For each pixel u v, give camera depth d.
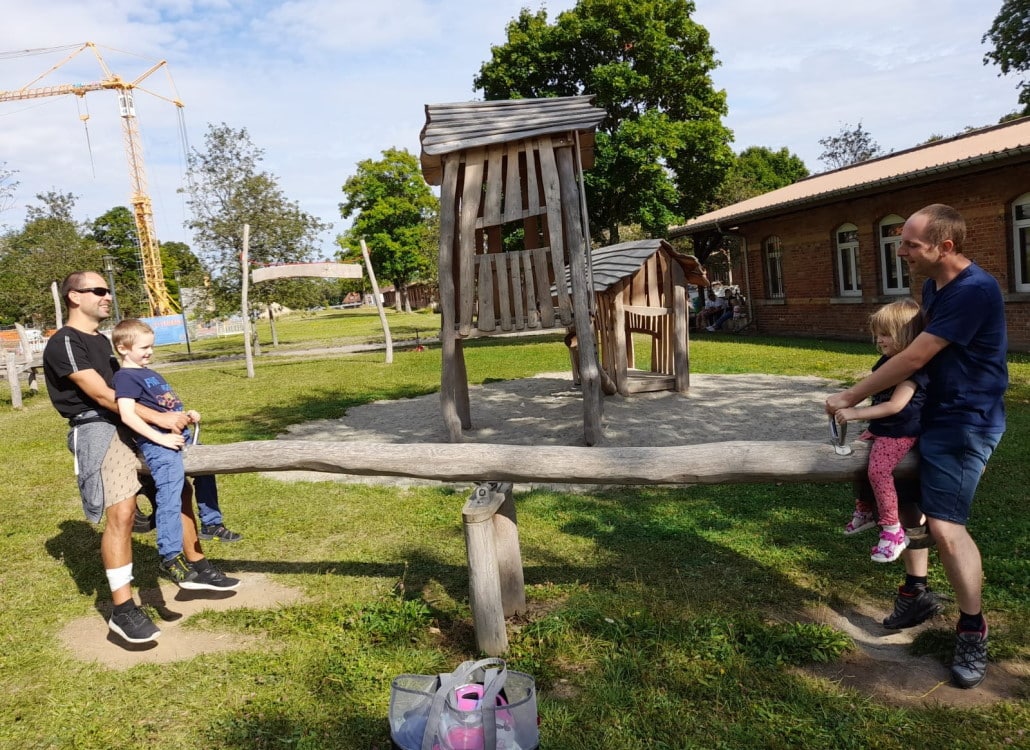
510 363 16.16
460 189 8.42
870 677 3.08
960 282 2.76
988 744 2.58
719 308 22.80
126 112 66.31
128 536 3.71
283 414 11.03
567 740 2.72
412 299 89.38
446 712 2.49
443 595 4.16
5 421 12.76
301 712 3.02
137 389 3.62
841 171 22.83
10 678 3.46
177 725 3.01
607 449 3.40
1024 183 13.16
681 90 24.72
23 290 30.48
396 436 8.96
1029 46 25.64
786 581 4.03
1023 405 8.26
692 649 3.32
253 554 5.02
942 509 2.85
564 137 7.60
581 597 3.89
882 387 2.89
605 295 10.79
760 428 8.10
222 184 26.55
